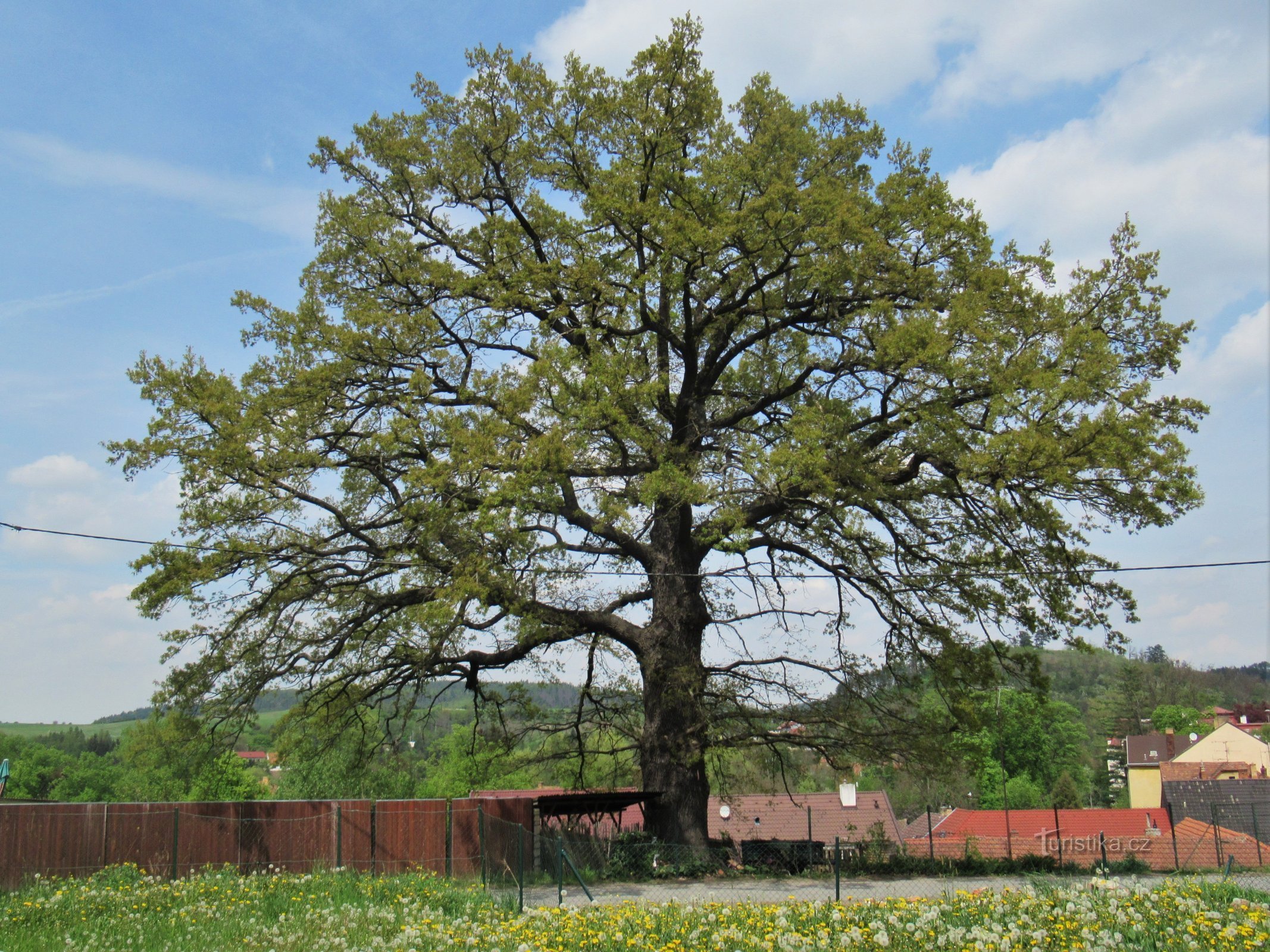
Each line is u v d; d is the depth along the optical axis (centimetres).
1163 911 973
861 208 1944
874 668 2178
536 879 1792
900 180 1991
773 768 2328
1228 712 10706
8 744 7581
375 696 2309
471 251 2273
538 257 2244
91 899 1338
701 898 1496
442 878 1612
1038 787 7088
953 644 1969
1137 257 1930
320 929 1109
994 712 2098
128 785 3991
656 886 1711
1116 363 1689
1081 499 1784
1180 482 1686
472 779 2738
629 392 1878
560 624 2098
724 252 2002
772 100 2100
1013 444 1627
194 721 2059
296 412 2000
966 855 2002
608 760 2711
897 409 1881
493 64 2167
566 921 1095
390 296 2206
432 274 2106
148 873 1770
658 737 2075
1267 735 8225
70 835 1775
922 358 1700
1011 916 997
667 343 2272
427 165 2219
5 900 1338
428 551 1903
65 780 7144
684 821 2009
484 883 1612
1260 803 3528
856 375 2011
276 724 2281
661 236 1938
